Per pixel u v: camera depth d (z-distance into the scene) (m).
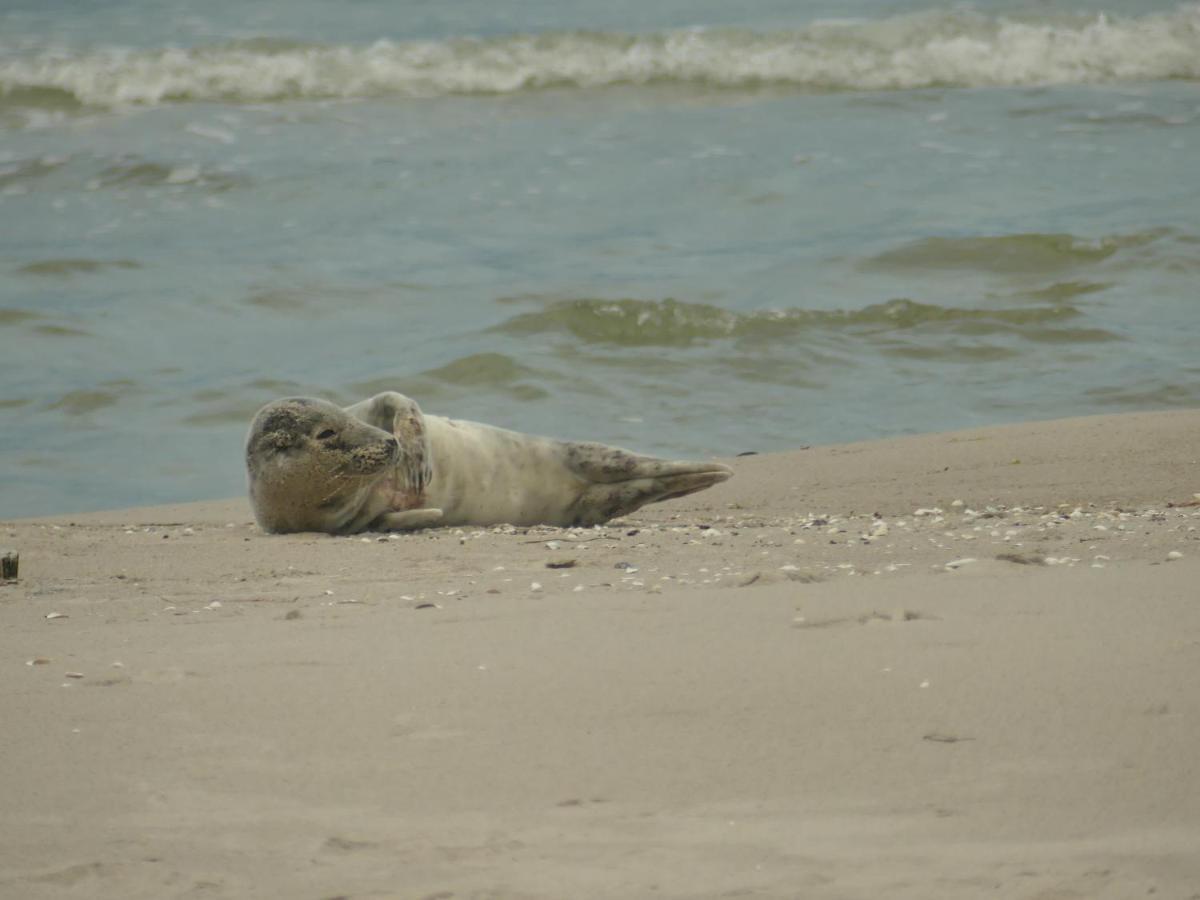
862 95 96.62
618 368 54.38
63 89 93.56
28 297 62.47
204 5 123.25
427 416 32.56
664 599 20.27
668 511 35.44
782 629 18.03
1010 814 12.07
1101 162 80.88
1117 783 12.62
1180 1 113.19
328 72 96.62
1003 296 61.19
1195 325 56.88
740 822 12.11
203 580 24.64
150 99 94.44
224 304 62.25
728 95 97.12
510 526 31.77
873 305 59.88
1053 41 100.75
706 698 15.25
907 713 14.55
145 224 73.12
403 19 117.88
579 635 18.17
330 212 74.94
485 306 61.47
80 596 23.16
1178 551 23.39
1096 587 19.88
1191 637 16.86
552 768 13.43
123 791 13.01
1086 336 56.03
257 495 31.55
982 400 49.72
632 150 85.12
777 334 57.34
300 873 11.28
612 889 10.91
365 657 17.38
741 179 79.06
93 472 45.41
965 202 74.00
